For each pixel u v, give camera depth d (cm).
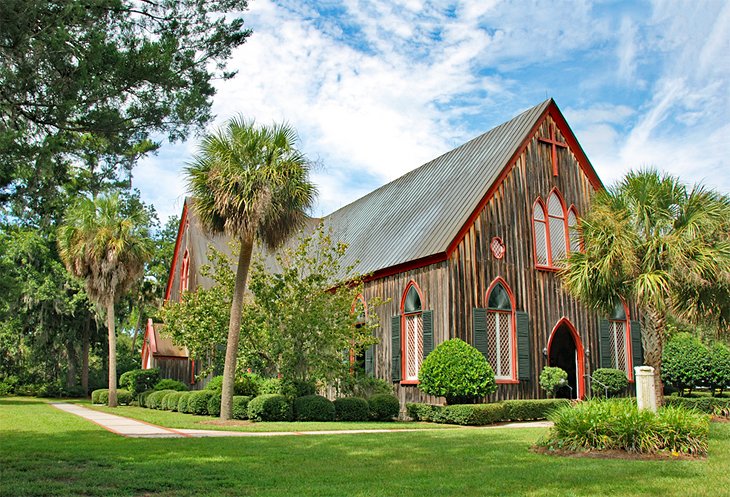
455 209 2402
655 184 1719
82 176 1287
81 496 786
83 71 1095
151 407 2867
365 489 841
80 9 1080
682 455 1147
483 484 888
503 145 2558
